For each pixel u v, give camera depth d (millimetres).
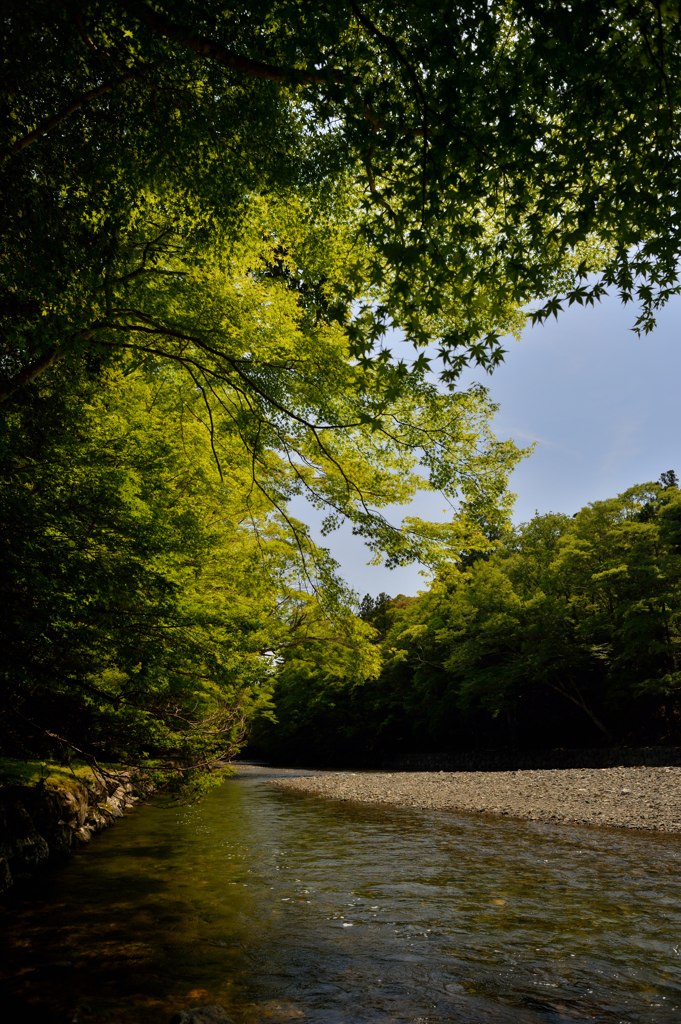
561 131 4762
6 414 6371
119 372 9148
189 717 11898
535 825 14117
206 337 8445
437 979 5207
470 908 7316
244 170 6652
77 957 5617
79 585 5918
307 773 38938
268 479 11102
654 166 4543
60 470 6840
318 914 7074
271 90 5977
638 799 15641
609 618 30125
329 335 8625
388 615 44438
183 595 7867
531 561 35594
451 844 11781
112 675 8297
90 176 6121
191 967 5438
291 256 8406
